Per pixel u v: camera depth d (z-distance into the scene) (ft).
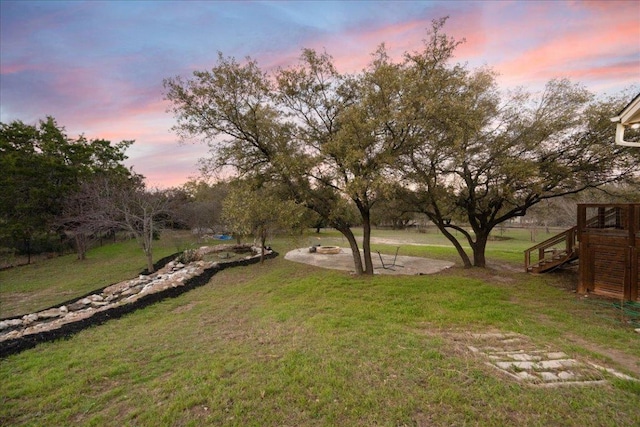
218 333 19.15
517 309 22.33
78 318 23.08
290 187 31.14
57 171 62.23
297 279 35.09
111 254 62.44
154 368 14.11
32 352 17.03
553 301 24.73
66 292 35.99
